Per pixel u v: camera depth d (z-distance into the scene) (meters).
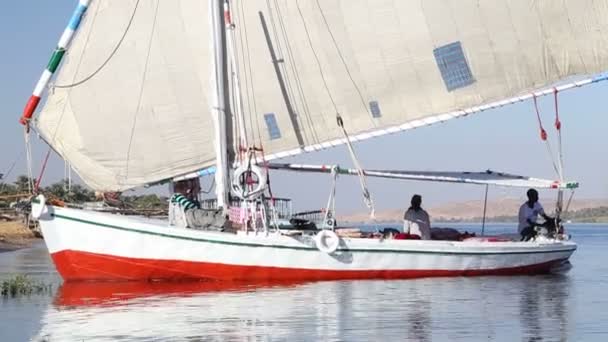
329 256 35.78
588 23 39.88
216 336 22.39
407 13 39.84
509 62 40.28
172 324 24.45
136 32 38.03
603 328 23.94
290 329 23.55
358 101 39.97
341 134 39.97
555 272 42.00
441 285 34.78
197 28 38.50
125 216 35.91
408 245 36.59
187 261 35.06
